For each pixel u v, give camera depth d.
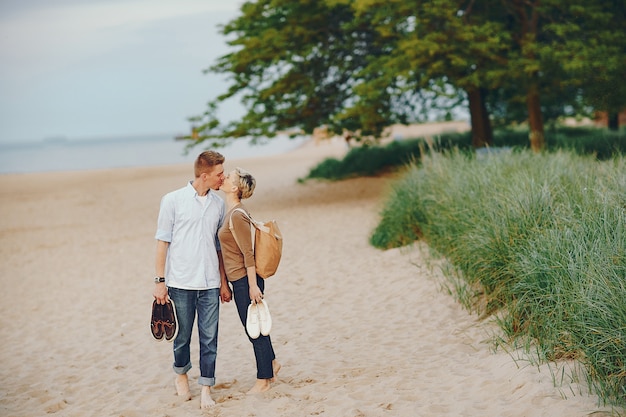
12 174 50.34
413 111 22.42
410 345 7.05
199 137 21.50
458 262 8.62
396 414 5.12
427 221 11.26
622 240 5.95
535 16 19.08
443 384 5.66
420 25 18.14
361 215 16.95
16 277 14.02
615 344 5.01
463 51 17.62
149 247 16.19
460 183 10.54
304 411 5.44
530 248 6.98
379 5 18.42
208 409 5.72
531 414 4.71
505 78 18.06
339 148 57.88
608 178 8.19
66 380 7.20
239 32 22.30
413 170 13.13
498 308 7.33
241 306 5.91
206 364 5.87
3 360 8.20
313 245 13.53
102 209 25.95
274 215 18.72
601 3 18.50
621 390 4.78
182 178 38.53
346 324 8.16
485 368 5.86
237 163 46.47
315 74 21.48
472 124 22.02
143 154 107.38
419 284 9.10
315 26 21.14
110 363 7.65
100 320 9.79
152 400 6.12
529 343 5.89
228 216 5.80
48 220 23.62
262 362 5.96
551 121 26.16
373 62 19.50
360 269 10.73
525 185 8.52
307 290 10.05
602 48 17.06
